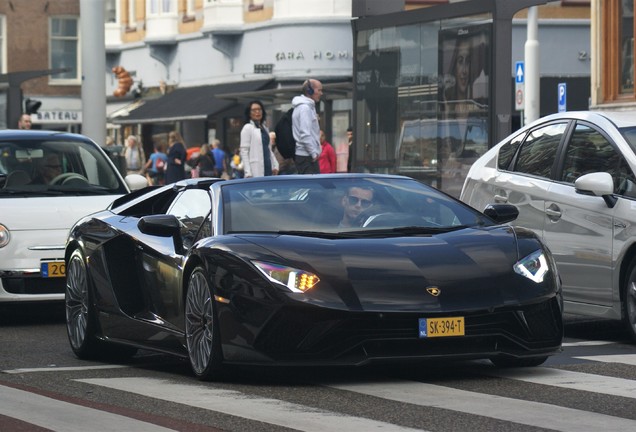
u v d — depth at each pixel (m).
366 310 10.27
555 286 10.86
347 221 11.66
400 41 24.16
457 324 10.37
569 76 50.41
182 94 57.84
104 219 13.62
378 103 25.00
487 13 21.41
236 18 54.72
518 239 11.20
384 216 11.76
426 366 11.66
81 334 13.50
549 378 10.88
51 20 68.38
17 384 11.23
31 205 17.59
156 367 12.51
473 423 8.83
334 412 9.35
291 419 9.08
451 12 22.30
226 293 10.68
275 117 50.97
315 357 10.38
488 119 21.47
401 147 24.27
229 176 54.16
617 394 10.02
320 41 50.97
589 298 13.91
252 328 10.48
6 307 19.52
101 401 10.20
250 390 10.53
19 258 17.20
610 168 13.99
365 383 10.75
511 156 15.49
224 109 52.47
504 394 10.08
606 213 13.65
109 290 13.01
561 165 14.62
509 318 10.55
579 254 13.99
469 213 12.02
